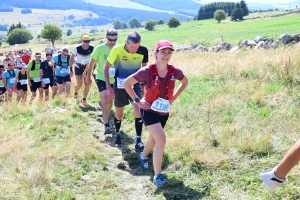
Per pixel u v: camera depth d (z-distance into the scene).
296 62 7.36
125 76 5.52
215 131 5.28
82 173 4.65
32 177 4.32
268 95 6.34
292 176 3.77
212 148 4.77
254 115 5.64
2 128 6.77
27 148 5.51
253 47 13.41
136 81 4.17
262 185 3.77
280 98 6.13
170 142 5.09
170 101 4.36
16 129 6.72
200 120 5.90
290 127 4.98
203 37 37.12
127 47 5.37
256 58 8.81
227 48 15.34
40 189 4.13
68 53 9.70
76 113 7.47
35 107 8.48
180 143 5.02
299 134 4.75
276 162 4.14
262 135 4.75
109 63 5.52
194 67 9.88
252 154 4.39
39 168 4.57
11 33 119.69
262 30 36.78
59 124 6.74
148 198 3.99
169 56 4.02
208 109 6.23
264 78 7.14
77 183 4.40
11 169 4.68
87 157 5.10
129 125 6.68
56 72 9.67
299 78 6.75
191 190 3.96
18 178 4.36
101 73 6.50
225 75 8.18
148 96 4.20
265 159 4.25
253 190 3.73
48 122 6.87
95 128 6.78
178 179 4.23
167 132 5.71
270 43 12.71
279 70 7.28
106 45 6.43
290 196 3.51
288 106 5.73
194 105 6.59
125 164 5.01
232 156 4.44
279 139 4.68
